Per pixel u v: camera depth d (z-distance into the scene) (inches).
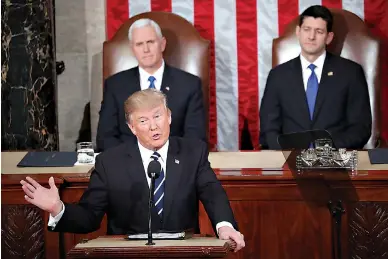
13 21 717.9
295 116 665.0
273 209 467.2
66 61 787.4
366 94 669.3
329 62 676.1
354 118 664.4
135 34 647.1
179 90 639.8
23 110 719.1
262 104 676.7
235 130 781.3
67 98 791.7
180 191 389.1
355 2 762.2
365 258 462.9
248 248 470.6
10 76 719.1
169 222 385.7
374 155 513.3
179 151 398.3
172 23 705.6
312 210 464.4
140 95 383.2
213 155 555.8
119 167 391.2
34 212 470.3
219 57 774.5
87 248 293.3
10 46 717.9
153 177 335.0
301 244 466.6
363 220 460.4
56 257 471.5
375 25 764.0
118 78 652.1
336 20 703.1
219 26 771.4
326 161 484.7
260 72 775.1
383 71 762.8
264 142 663.1
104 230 471.5
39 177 475.8
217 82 778.2
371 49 699.4
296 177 461.1
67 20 781.9
